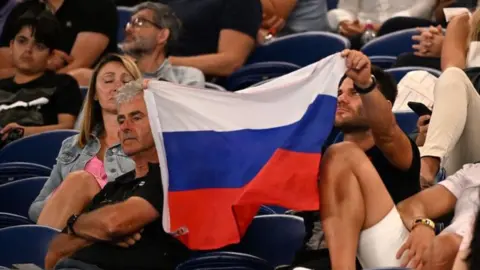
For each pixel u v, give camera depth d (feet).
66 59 55.01
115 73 42.45
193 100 34.60
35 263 36.24
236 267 32.76
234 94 34.83
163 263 34.55
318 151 33.73
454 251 32.86
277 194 33.37
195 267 32.86
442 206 34.88
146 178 35.37
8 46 56.13
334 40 53.88
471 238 27.91
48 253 35.58
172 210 33.65
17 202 42.60
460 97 39.65
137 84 36.19
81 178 39.34
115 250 34.68
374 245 33.27
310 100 34.55
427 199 34.88
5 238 36.50
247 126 34.68
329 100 34.32
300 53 55.01
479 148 40.11
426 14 59.41
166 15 50.88
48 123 50.57
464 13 46.60
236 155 34.35
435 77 45.50
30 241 36.37
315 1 60.75
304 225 34.68
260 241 34.68
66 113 50.75
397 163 35.06
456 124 39.40
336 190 33.37
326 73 34.45
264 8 59.72
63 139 47.26
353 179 33.45
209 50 56.39
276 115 34.78
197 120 34.50
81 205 38.99
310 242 35.19
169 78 50.67
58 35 51.34
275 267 34.37
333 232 33.01
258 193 33.37
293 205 33.27
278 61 55.52
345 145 34.04
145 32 50.34
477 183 34.47
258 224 34.71
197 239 33.60
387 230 33.30
